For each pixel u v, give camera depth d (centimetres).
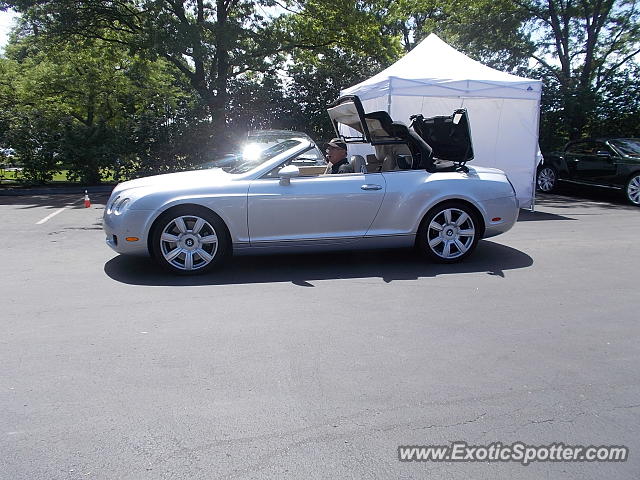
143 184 566
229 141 1566
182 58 1744
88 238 754
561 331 405
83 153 1461
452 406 295
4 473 236
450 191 593
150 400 298
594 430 275
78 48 1694
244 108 1741
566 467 245
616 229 851
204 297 481
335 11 1606
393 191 581
